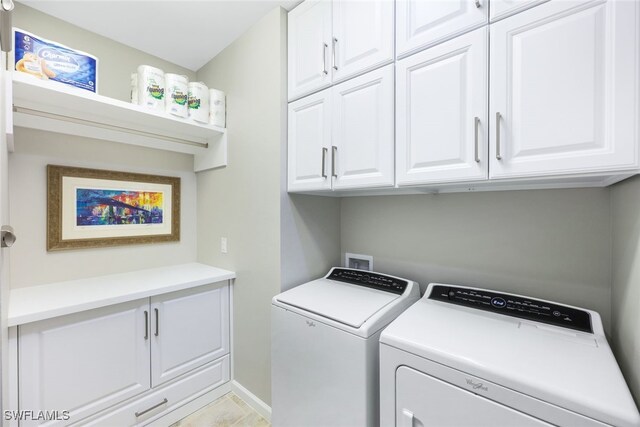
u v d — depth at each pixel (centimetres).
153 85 165
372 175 125
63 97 137
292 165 159
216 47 198
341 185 136
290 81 160
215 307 187
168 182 216
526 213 125
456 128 102
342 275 169
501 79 92
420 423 89
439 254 151
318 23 145
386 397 97
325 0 142
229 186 196
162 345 162
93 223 181
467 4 99
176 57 211
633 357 80
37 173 161
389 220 171
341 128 136
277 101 160
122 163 194
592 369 75
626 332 87
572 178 90
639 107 72
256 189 175
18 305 128
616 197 100
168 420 164
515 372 74
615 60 75
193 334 176
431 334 95
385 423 98
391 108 118
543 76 85
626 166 74
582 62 79
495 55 93
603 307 107
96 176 182
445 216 149
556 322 101
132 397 150
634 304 80
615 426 61
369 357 105
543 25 85
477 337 93
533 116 87
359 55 129
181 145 208
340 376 112
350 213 191
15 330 117
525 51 88
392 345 95
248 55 179
